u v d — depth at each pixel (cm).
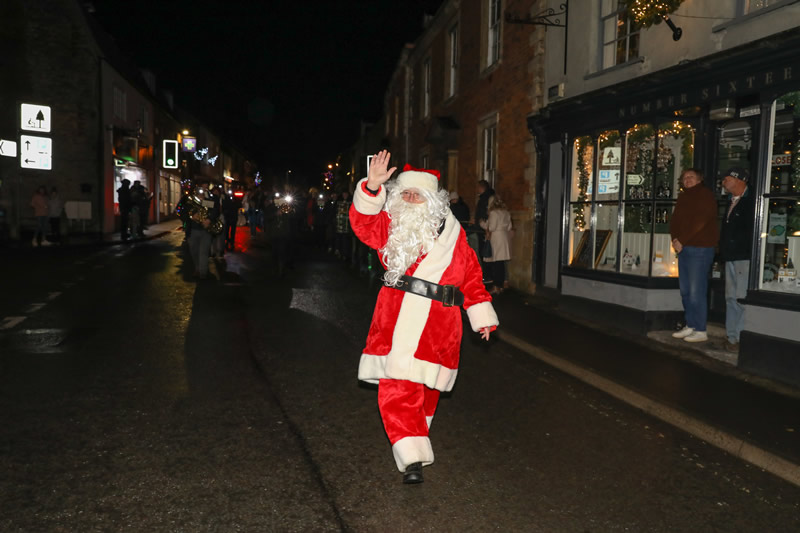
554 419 472
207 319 786
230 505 319
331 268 1417
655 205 764
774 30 609
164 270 1284
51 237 1909
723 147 737
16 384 502
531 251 1098
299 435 417
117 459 369
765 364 573
